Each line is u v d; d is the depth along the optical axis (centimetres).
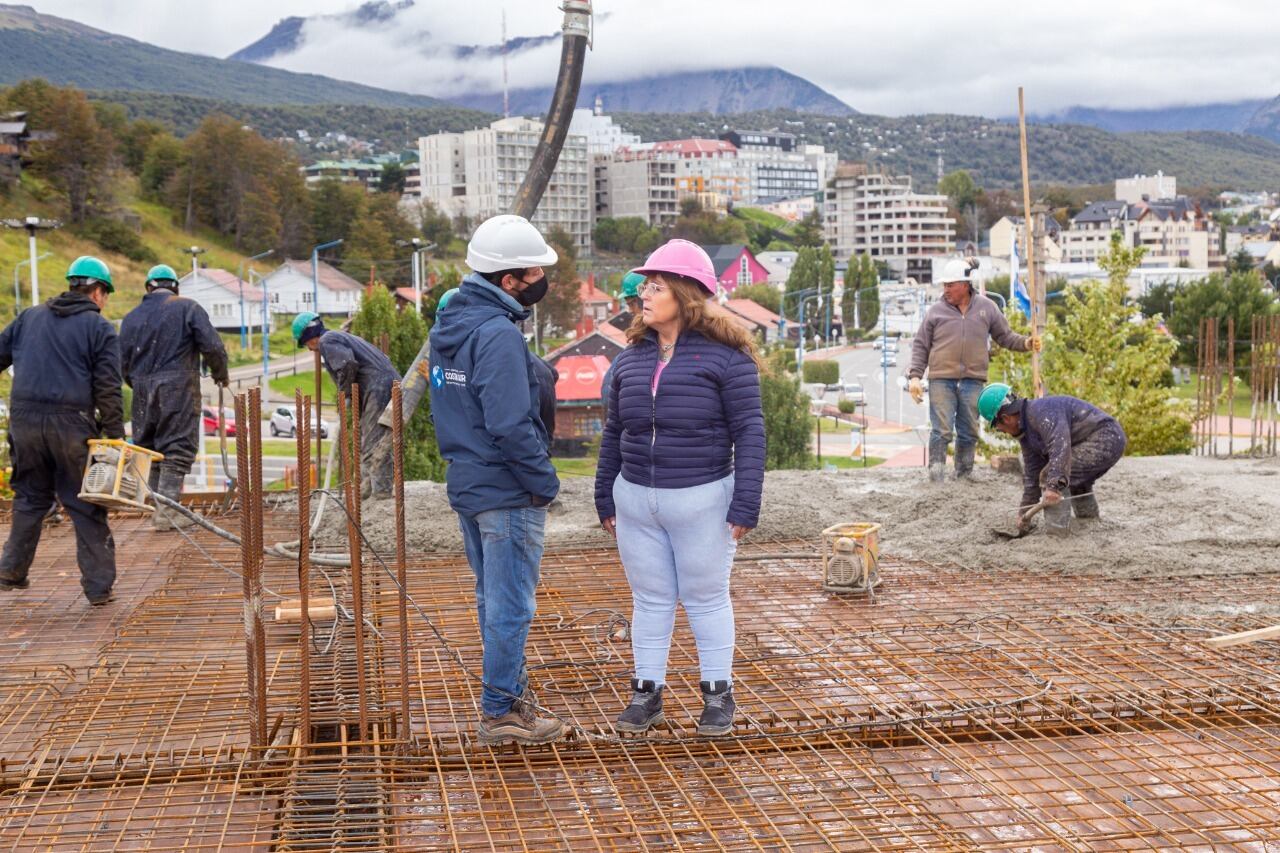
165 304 679
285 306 8262
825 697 396
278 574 580
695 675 424
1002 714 377
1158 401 1608
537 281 354
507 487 344
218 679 412
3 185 8450
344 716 371
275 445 3962
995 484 752
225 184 10131
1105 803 317
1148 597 526
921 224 17450
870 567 540
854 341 10262
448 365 349
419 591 542
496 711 351
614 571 584
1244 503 695
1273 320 966
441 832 301
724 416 353
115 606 522
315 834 301
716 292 358
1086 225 16888
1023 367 1662
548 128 573
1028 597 529
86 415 514
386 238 10456
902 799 317
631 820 302
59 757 339
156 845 295
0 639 472
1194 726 371
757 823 304
